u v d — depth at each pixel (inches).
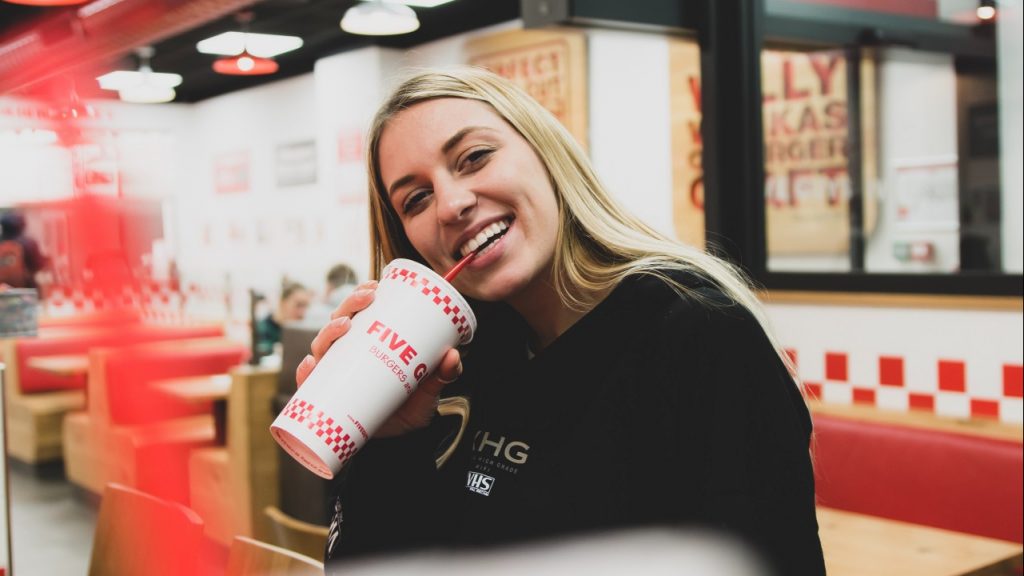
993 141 130.5
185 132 484.7
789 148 145.9
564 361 47.0
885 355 132.1
